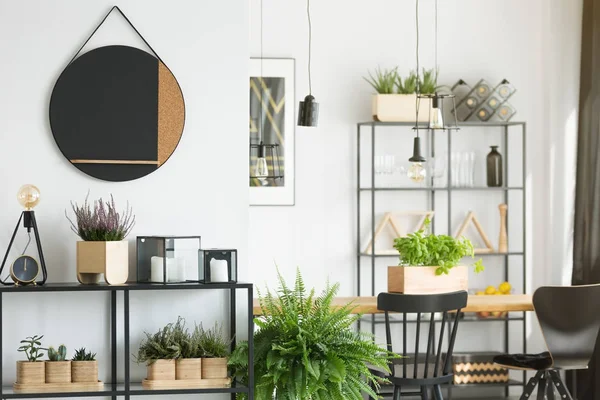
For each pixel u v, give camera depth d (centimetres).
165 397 400
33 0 395
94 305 397
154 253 381
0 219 392
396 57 666
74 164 395
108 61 399
